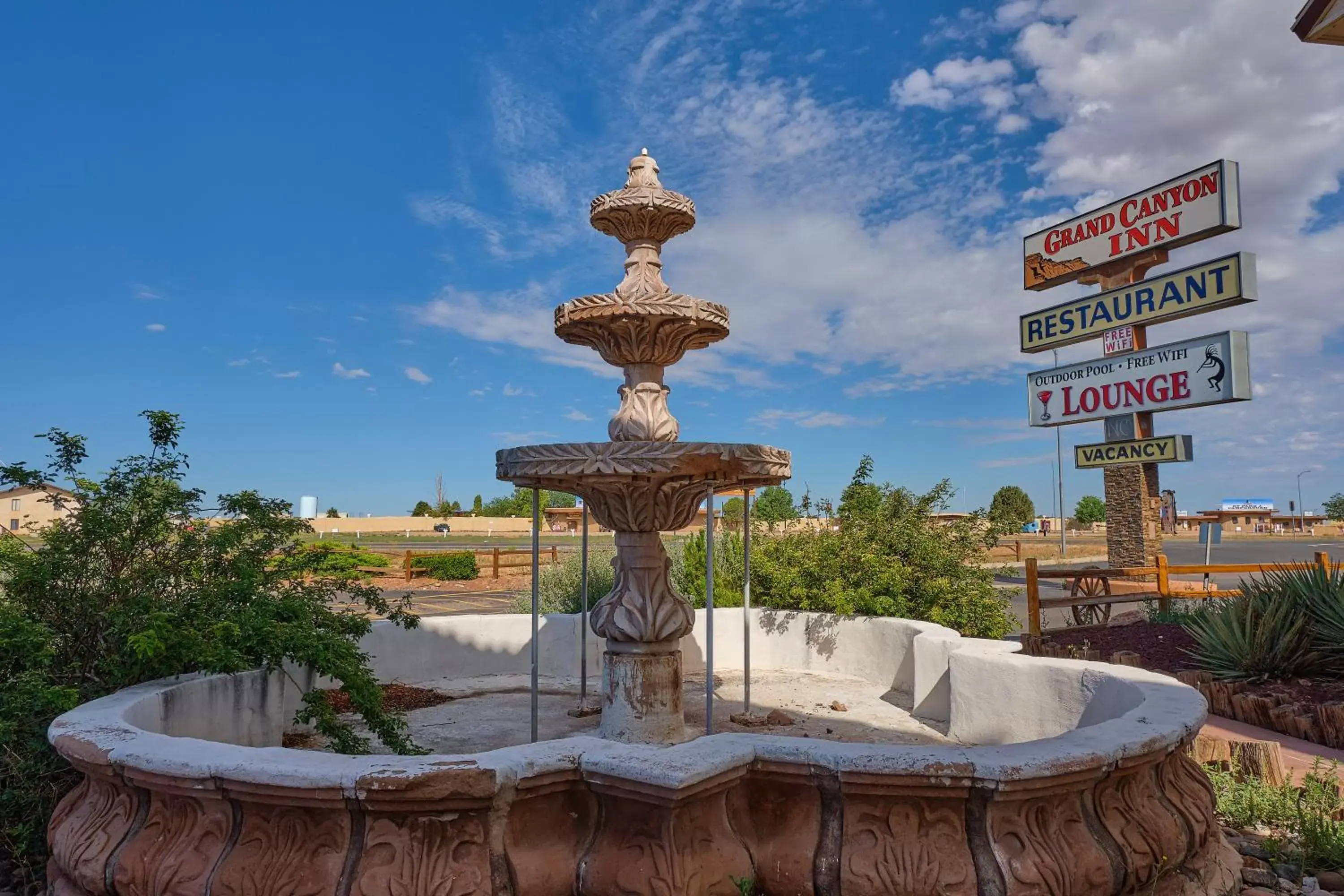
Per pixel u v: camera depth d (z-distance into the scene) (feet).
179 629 17.44
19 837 14.67
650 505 18.06
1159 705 14.29
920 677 24.34
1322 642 27.25
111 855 11.68
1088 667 18.53
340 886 10.34
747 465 16.57
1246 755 18.30
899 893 10.77
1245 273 41.37
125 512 18.33
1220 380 42.63
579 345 19.62
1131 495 49.73
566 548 120.88
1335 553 136.56
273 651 18.51
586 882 11.10
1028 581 37.35
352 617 22.74
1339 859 14.39
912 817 11.15
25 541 18.75
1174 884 12.25
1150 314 46.11
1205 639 28.60
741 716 22.99
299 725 22.82
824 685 28.30
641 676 18.49
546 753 11.37
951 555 32.63
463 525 228.02
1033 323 53.67
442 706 25.21
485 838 10.73
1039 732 19.42
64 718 13.79
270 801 10.71
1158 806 12.62
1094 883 11.12
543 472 16.46
